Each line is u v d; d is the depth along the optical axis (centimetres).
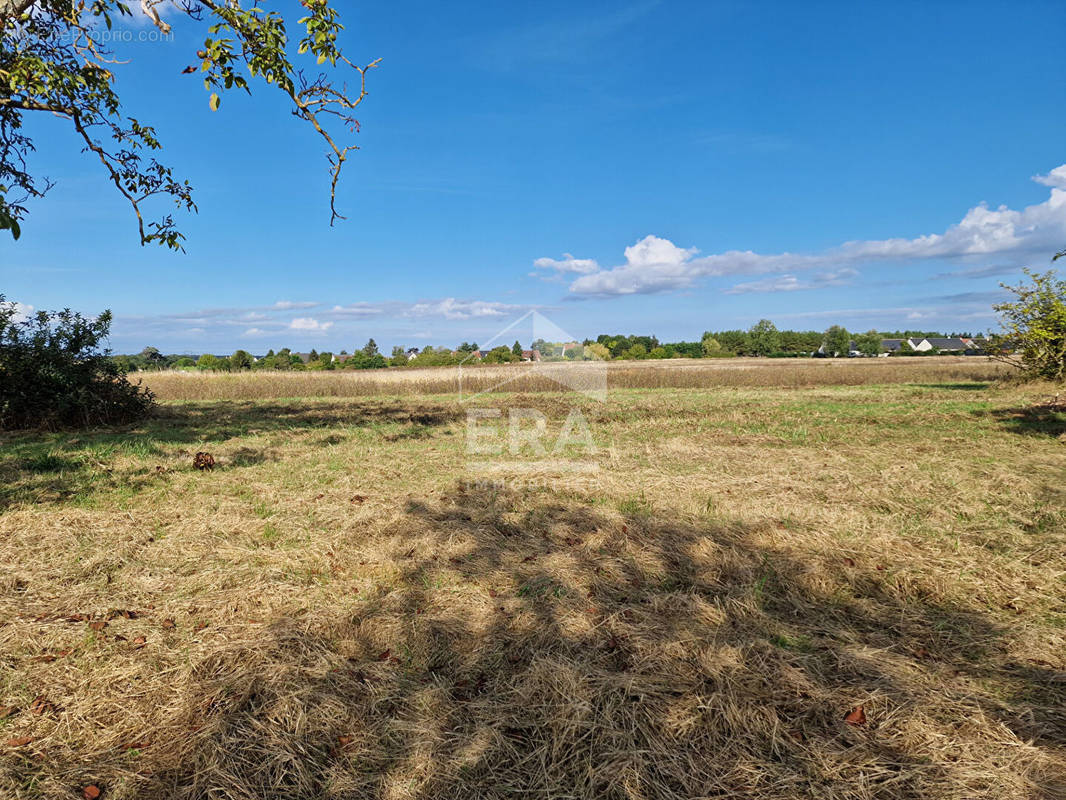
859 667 279
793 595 365
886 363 3991
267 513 541
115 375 1312
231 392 2145
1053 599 360
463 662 287
